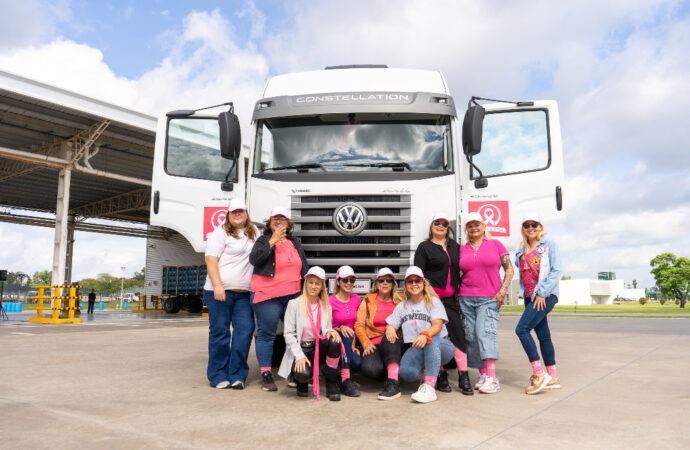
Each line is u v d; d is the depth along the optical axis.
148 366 6.71
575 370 6.49
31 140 23.58
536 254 5.20
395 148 6.02
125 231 36.41
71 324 17.98
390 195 5.67
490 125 6.21
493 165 6.09
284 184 5.78
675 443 3.40
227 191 6.32
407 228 5.62
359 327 5.18
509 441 3.42
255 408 4.36
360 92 6.21
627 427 3.79
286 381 5.73
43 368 6.54
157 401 4.60
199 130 6.58
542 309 5.09
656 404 4.55
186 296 32.41
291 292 5.16
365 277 5.59
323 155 6.03
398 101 6.09
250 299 5.38
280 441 3.41
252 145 6.22
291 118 6.23
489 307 5.16
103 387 5.24
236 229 5.39
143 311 35.34
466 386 5.01
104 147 25.80
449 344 4.96
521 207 5.97
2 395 4.84
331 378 4.75
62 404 4.46
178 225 6.37
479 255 5.18
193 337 11.65
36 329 14.81
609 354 8.16
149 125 22.05
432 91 6.39
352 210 5.59
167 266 34.34
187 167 6.48
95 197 34.72
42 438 3.45
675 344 9.76
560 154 6.03
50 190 32.62
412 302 5.00
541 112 6.19
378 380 5.23
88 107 20.05
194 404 4.49
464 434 3.57
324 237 5.67
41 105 19.64
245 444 3.34
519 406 4.48
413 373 4.91
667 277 82.00
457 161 6.03
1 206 36.09
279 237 5.05
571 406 4.48
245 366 5.30
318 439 3.46
